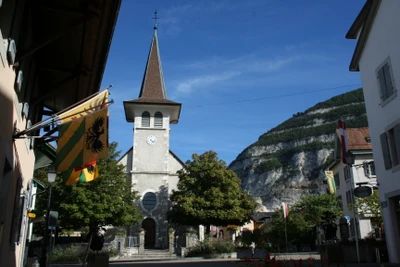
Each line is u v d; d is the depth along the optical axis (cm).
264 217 7462
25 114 944
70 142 834
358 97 15625
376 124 1848
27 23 838
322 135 14375
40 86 1274
